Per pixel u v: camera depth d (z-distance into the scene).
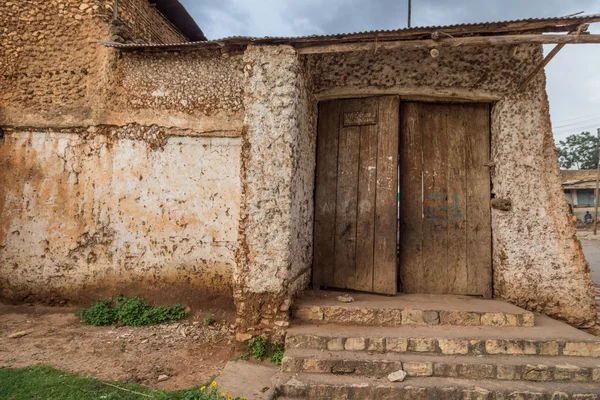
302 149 4.42
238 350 3.88
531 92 4.52
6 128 5.54
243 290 3.93
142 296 5.07
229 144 5.09
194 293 4.97
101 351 3.95
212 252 5.02
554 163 4.49
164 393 3.08
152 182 5.21
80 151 5.40
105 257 5.23
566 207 4.43
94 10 5.49
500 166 4.58
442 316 3.94
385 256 4.64
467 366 3.31
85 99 5.42
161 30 7.44
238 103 5.05
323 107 5.09
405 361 3.36
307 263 4.74
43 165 5.46
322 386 3.16
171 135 5.20
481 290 4.64
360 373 3.35
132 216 5.21
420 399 3.10
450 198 4.82
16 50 5.60
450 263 4.74
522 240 4.44
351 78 4.75
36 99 5.52
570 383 3.23
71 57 5.51
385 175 4.73
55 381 3.22
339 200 4.91
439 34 3.71
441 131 4.91
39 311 5.07
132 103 5.30
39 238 5.37
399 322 3.94
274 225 3.95
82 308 5.13
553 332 3.71
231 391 3.11
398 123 4.78
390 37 3.85
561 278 4.36
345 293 4.67
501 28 3.62
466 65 4.59
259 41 4.08
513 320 3.89
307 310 4.01
